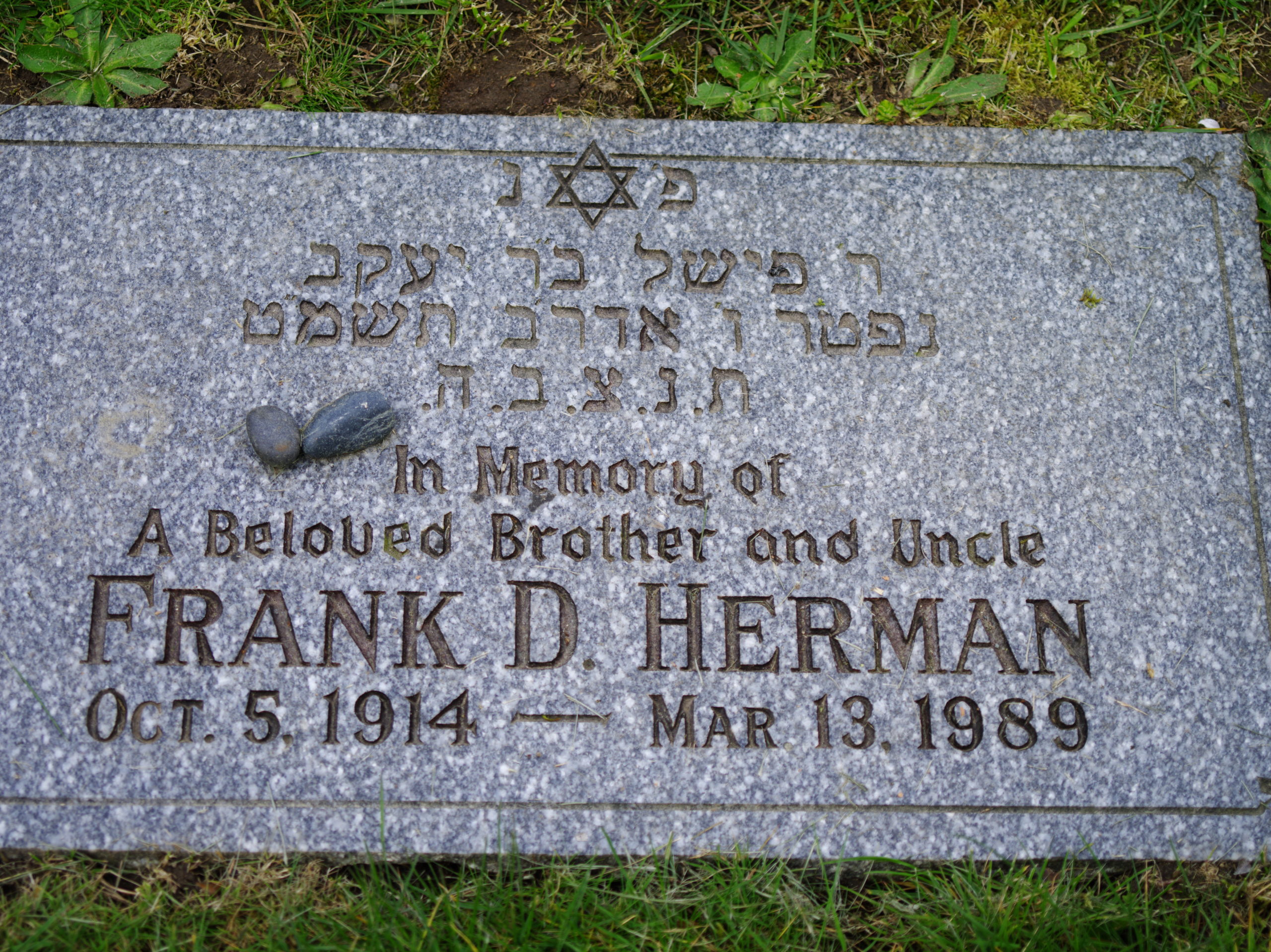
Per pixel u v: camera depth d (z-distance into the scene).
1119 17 1.01
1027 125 0.99
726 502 0.90
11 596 0.88
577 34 1.00
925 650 0.89
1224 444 0.92
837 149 0.94
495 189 0.93
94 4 0.98
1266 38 1.01
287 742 0.87
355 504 0.89
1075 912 0.88
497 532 0.89
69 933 0.86
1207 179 0.95
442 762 0.88
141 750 0.87
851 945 0.88
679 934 0.87
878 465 0.91
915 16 1.01
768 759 0.88
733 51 1.00
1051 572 0.90
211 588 0.88
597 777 0.88
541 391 0.91
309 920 0.87
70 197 0.92
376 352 0.91
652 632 0.89
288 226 0.92
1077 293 0.93
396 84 1.00
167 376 0.90
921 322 0.92
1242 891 0.89
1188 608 0.90
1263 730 0.89
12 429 0.89
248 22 1.00
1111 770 0.89
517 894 0.87
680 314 0.92
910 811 0.88
